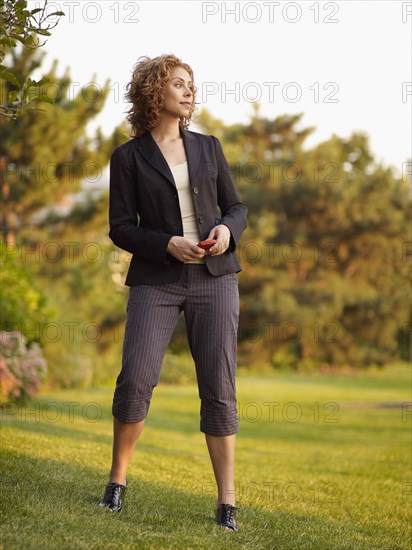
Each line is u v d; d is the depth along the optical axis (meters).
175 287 3.16
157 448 6.91
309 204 25.94
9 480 3.71
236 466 6.41
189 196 3.23
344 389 21.19
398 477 6.40
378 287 26.88
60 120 15.87
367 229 25.81
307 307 25.80
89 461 4.82
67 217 18.20
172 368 22.97
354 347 26.98
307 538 3.40
